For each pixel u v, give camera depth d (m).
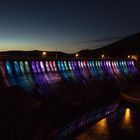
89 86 100.75
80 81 97.31
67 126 61.44
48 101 70.06
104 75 123.44
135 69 173.12
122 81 137.12
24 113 48.28
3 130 40.44
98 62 127.00
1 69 63.44
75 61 105.62
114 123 64.62
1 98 46.69
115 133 55.69
